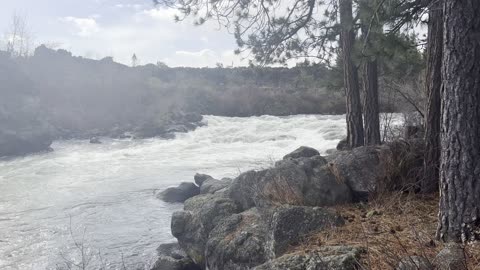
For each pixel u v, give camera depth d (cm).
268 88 3841
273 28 1015
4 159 1864
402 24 687
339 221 493
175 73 4662
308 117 3052
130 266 716
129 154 1966
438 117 604
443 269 323
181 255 716
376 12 659
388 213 532
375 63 975
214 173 1481
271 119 2997
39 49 3819
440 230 415
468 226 390
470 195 394
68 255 767
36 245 817
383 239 429
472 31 390
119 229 909
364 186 623
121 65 4434
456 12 395
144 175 1488
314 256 384
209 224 671
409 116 1056
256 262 498
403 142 685
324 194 615
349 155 686
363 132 984
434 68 607
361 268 352
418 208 540
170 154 1944
